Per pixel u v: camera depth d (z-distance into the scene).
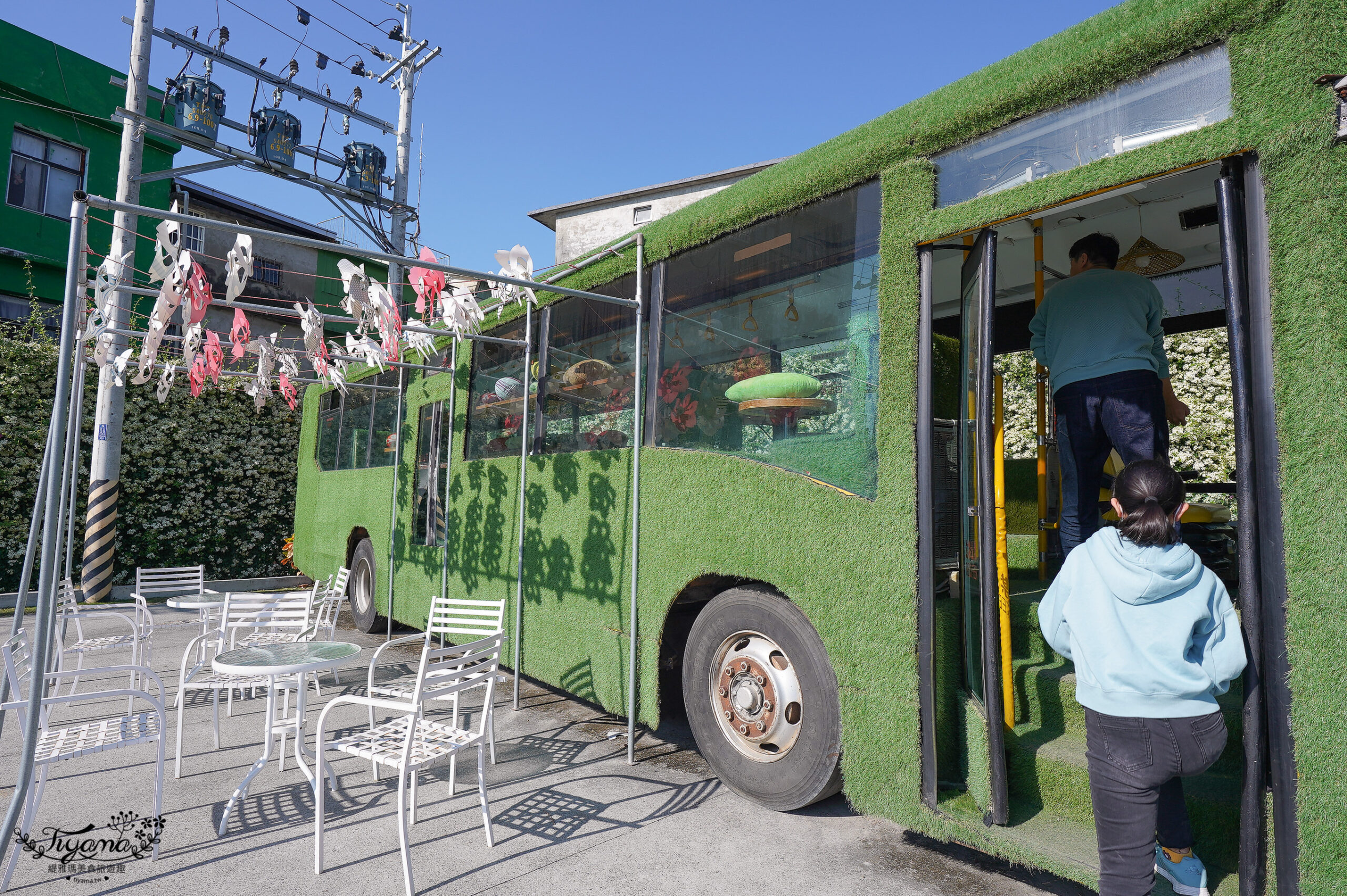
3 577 9.79
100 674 3.09
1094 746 2.09
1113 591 2.09
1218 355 7.18
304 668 3.40
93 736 3.21
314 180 12.66
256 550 12.14
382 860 2.95
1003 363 6.77
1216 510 4.33
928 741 2.76
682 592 3.90
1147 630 2.03
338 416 9.59
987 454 2.70
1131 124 2.35
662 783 3.79
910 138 2.94
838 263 3.22
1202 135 2.13
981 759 2.74
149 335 3.89
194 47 11.07
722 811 3.42
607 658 4.36
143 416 10.96
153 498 11.00
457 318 4.00
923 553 2.82
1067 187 2.42
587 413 4.82
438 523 6.66
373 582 7.98
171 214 2.85
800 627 3.27
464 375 6.43
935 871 2.83
